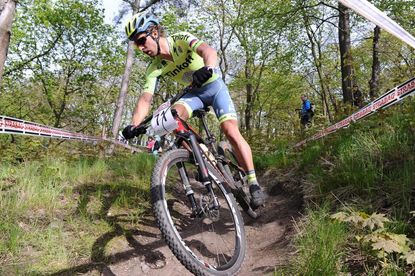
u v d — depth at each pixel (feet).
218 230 10.47
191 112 9.03
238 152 9.40
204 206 7.92
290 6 36.47
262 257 8.56
